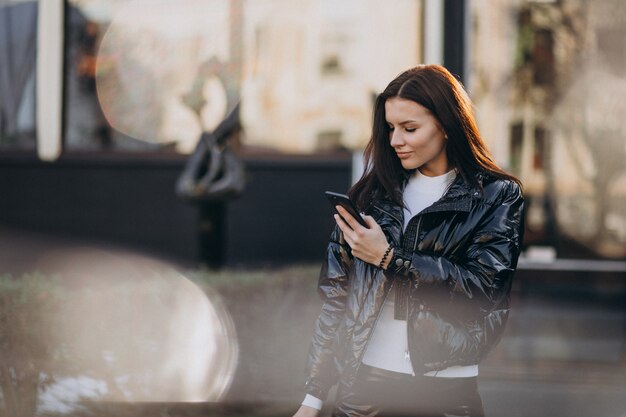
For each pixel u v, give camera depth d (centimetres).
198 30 1145
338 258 279
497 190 267
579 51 1050
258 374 539
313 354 277
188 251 1198
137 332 463
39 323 430
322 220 1177
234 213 1181
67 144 1198
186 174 741
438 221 265
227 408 492
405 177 279
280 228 1182
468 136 268
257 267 1148
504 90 1049
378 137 278
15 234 1205
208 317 519
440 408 267
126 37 1171
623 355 718
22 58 1193
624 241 1061
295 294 579
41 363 421
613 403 574
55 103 1189
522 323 857
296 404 506
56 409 417
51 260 1139
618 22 1045
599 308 942
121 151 1195
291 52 1155
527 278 1060
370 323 265
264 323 552
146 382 456
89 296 460
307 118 1162
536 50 1048
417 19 1140
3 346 420
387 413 271
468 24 916
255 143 1170
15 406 412
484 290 258
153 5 1159
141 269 1106
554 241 1068
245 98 1160
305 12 1150
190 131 1178
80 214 1203
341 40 1152
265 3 1148
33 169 1203
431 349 260
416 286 259
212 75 785
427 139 266
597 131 1059
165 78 1168
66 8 1177
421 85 265
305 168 1170
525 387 611
